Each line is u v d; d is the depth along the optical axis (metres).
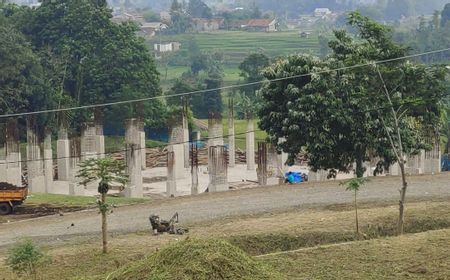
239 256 19.48
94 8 99.75
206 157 84.19
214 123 69.56
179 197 45.88
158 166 81.50
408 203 38.09
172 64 191.88
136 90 94.38
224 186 55.12
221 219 37.75
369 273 22.88
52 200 49.94
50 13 99.81
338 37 48.97
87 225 38.22
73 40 97.25
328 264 24.05
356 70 39.81
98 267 28.78
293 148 49.09
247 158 77.69
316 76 46.88
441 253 24.80
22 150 79.38
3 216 44.69
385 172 57.16
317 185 46.41
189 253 19.19
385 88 36.44
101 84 93.75
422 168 57.84
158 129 98.94
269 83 50.03
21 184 58.88
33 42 99.56
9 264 28.16
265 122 50.59
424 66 39.62
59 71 94.94
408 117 47.69
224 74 163.00
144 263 19.56
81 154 60.59
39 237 35.97
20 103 83.56
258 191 45.72
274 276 19.31
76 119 91.06
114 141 93.44
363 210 36.31
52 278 27.44
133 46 96.88
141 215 40.12
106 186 30.66
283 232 32.22
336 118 46.66
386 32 40.47
